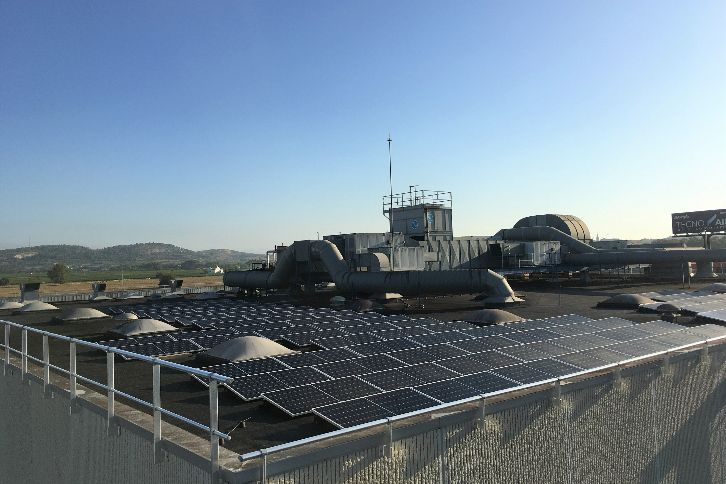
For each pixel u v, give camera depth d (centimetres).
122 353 1191
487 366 1689
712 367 2111
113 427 1268
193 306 4166
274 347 1919
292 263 5000
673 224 8406
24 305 4328
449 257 5906
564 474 1549
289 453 1035
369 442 1121
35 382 1727
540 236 6938
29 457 1775
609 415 1697
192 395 1510
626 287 5244
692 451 2014
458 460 1290
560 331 2359
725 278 6334
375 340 2220
